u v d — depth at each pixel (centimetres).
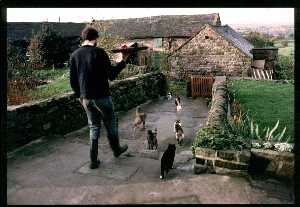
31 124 625
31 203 383
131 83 1121
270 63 3039
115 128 541
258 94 1470
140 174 480
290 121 940
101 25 2409
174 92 1780
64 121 715
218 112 636
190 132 807
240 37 3609
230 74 2648
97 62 486
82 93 493
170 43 4159
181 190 409
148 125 862
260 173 450
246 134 674
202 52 2703
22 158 543
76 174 477
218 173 454
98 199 392
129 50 515
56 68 3647
